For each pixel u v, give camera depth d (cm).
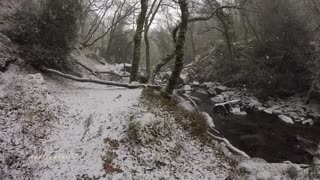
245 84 2744
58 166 666
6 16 1308
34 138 744
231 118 1908
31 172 624
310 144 1503
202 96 2561
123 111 966
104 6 3562
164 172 737
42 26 1283
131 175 688
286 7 2555
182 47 1209
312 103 2270
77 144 764
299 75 2436
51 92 1077
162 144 840
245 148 1399
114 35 4272
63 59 1367
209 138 1040
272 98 2483
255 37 2889
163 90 1262
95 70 2038
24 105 866
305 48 2403
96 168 686
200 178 751
